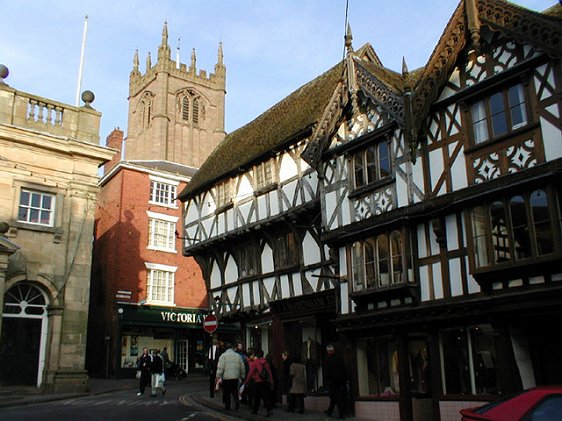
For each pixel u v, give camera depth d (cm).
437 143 1241
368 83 1433
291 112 1964
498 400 671
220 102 6450
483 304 1076
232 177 2014
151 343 2964
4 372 1845
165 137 5912
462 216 1173
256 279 1859
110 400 1678
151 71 6238
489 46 1174
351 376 1378
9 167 1931
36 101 2066
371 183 1379
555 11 1294
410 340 1305
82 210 2080
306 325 1683
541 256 1001
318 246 1612
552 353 1060
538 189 1029
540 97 1062
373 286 1327
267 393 1303
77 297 2000
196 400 1684
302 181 1678
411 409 1228
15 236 1903
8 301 1897
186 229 2278
